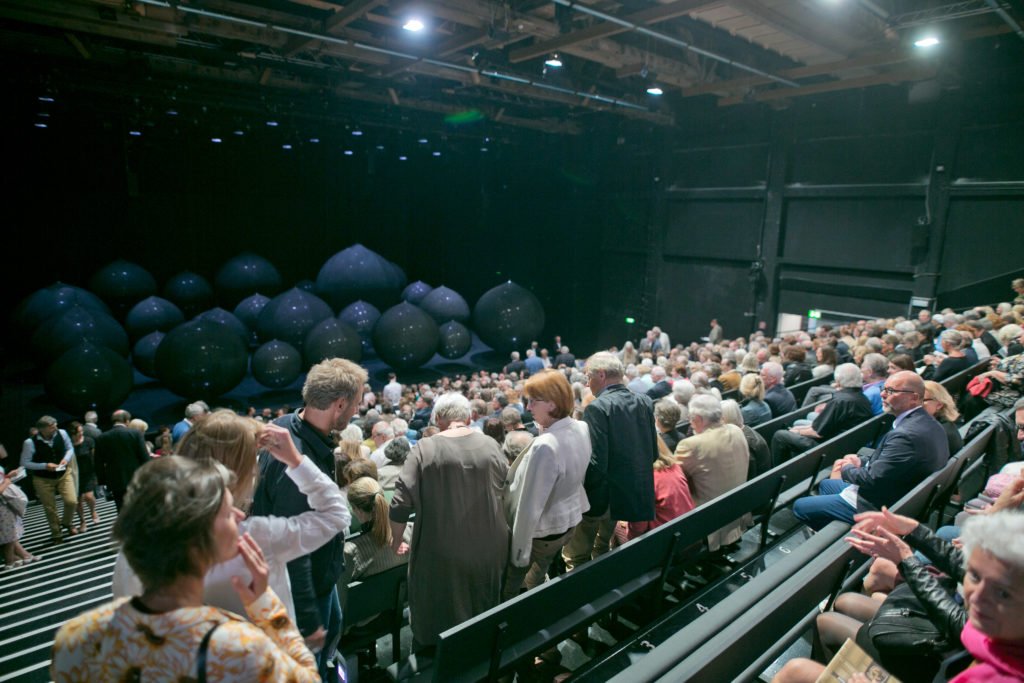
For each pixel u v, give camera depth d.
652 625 3.12
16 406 16.66
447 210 29.55
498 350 23.92
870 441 5.20
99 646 1.21
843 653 2.05
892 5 10.88
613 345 24.38
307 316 20.44
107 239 23.33
